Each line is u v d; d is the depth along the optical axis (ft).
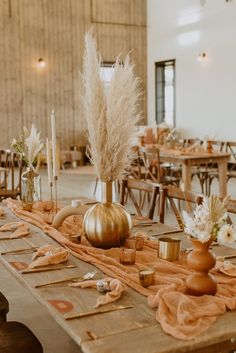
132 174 23.40
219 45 33.37
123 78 7.34
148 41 40.93
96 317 5.30
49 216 9.91
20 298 11.65
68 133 39.24
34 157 10.87
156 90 40.50
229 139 33.37
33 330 9.92
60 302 5.73
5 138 37.29
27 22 37.01
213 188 27.61
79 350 9.06
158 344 4.70
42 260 7.05
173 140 25.36
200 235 5.64
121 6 39.78
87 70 7.41
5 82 36.88
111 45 39.78
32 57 37.50
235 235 5.69
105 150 7.52
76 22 38.50
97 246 7.84
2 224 9.68
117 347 4.63
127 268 6.81
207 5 34.06
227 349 5.03
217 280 6.26
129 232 7.93
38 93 37.99
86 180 30.12
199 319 5.12
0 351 6.25
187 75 36.91
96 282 6.22
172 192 10.85
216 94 34.12
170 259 7.20
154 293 5.89
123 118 7.41
